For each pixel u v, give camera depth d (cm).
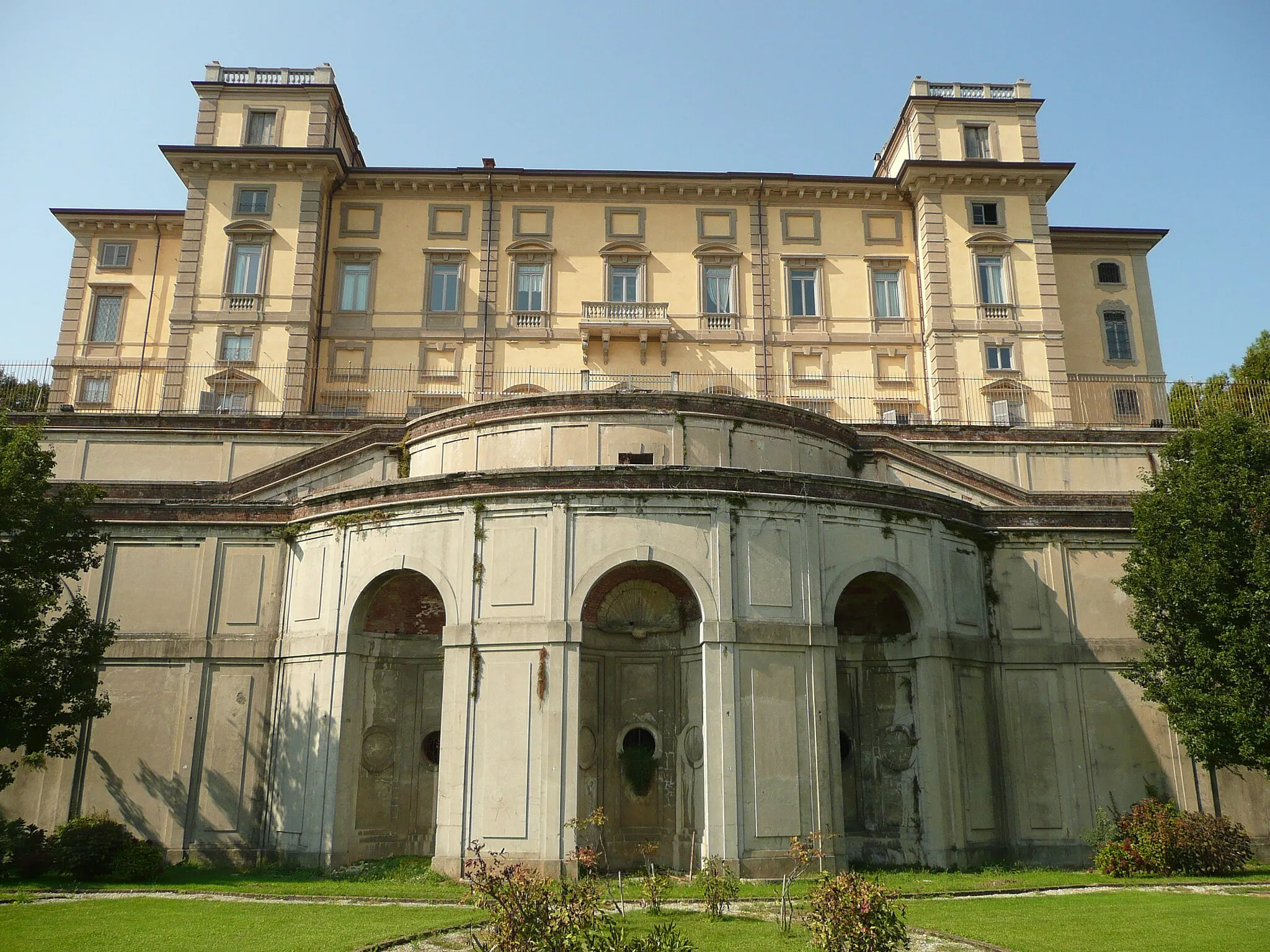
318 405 4259
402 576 2311
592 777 2278
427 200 4512
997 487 2945
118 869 2020
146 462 3416
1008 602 2575
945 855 2208
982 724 2434
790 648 2162
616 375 4350
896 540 2358
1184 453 2438
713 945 1409
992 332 4362
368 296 4400
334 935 1466
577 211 4525
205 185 4347
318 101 4472
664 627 2384
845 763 2412
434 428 2780
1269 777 2195
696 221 4544
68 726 2359
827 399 4344
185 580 2520
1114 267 4844
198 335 4206
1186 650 2280
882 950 1238
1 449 2241
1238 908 1702
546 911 1175
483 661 2120
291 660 2409
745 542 2191
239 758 2386
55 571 2248
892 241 4569
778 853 2025
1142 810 2275
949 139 4600
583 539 2155
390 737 2403
